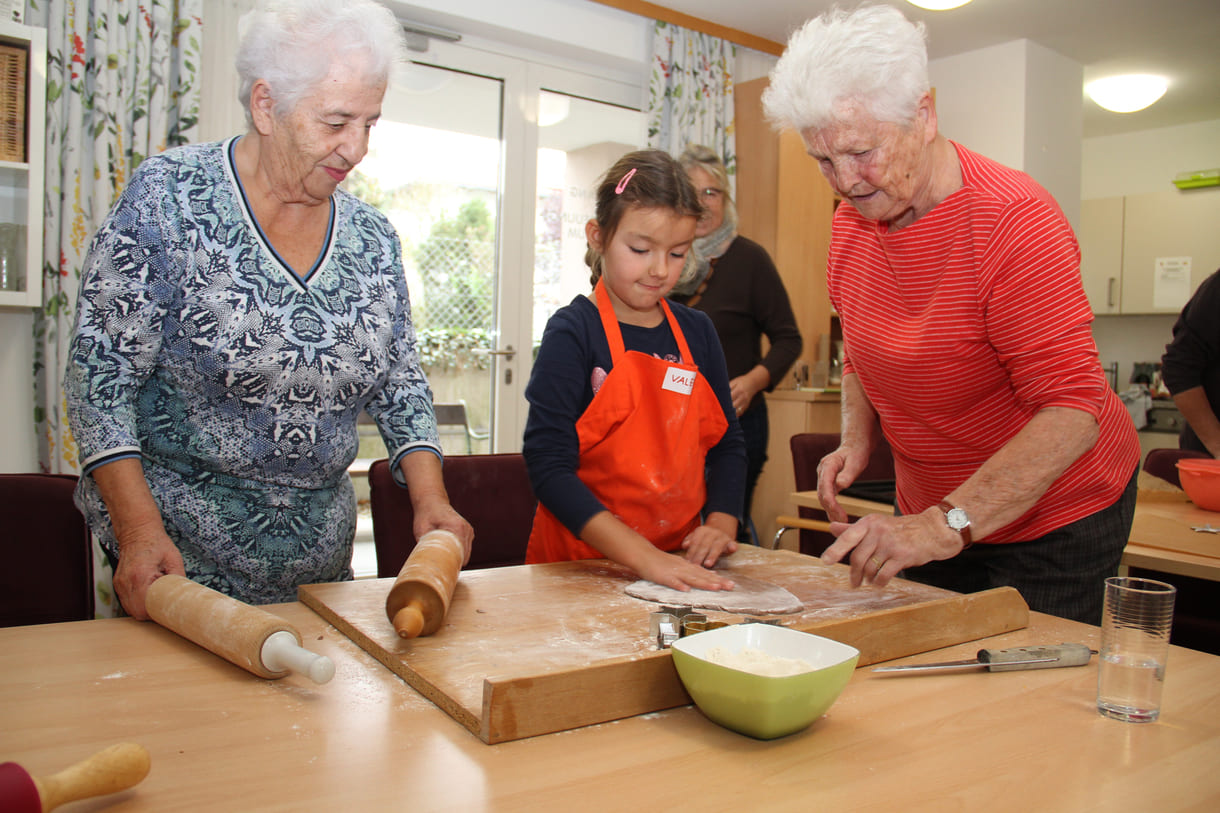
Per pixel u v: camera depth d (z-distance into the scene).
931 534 1.07
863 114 1.04
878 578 1.06
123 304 1.07
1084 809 0.61
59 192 2.81
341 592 1.08
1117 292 5.90
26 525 1.30
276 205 1.16
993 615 1.03
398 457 1.29
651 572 1.15
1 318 2.86
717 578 1.14
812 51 1.07
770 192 4.33
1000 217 1.13
